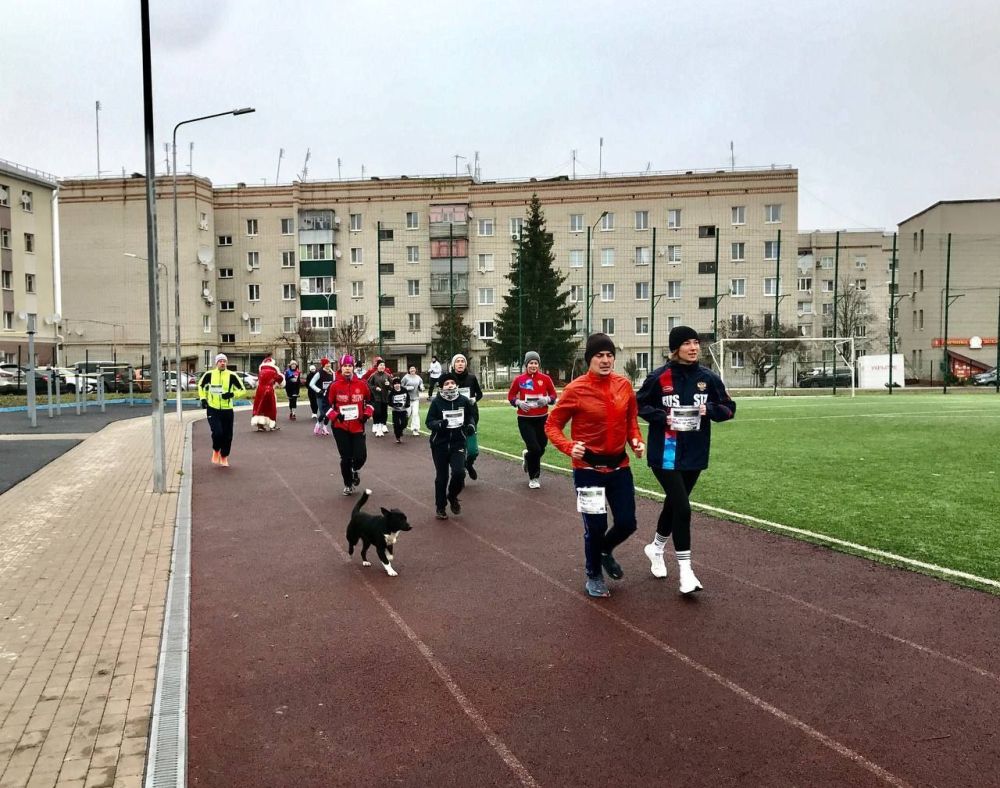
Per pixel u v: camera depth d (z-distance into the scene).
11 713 3.77
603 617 5.11
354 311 59.50
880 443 14.69
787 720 3.63
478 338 58.44
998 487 9.68
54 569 6.45
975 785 3.06
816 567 6.20
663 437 5.59
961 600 5.32
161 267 54.88
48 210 55.06
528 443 10.31
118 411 28.56
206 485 10.95
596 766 3.24
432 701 3.89
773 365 44.56
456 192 58.69
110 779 3.16
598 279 57.81
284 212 59.28
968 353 57.91
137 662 4.42
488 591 5.76
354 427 10.02
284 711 3.81
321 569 6.47
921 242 61.47
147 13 10.23
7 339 50.22
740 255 56.75
